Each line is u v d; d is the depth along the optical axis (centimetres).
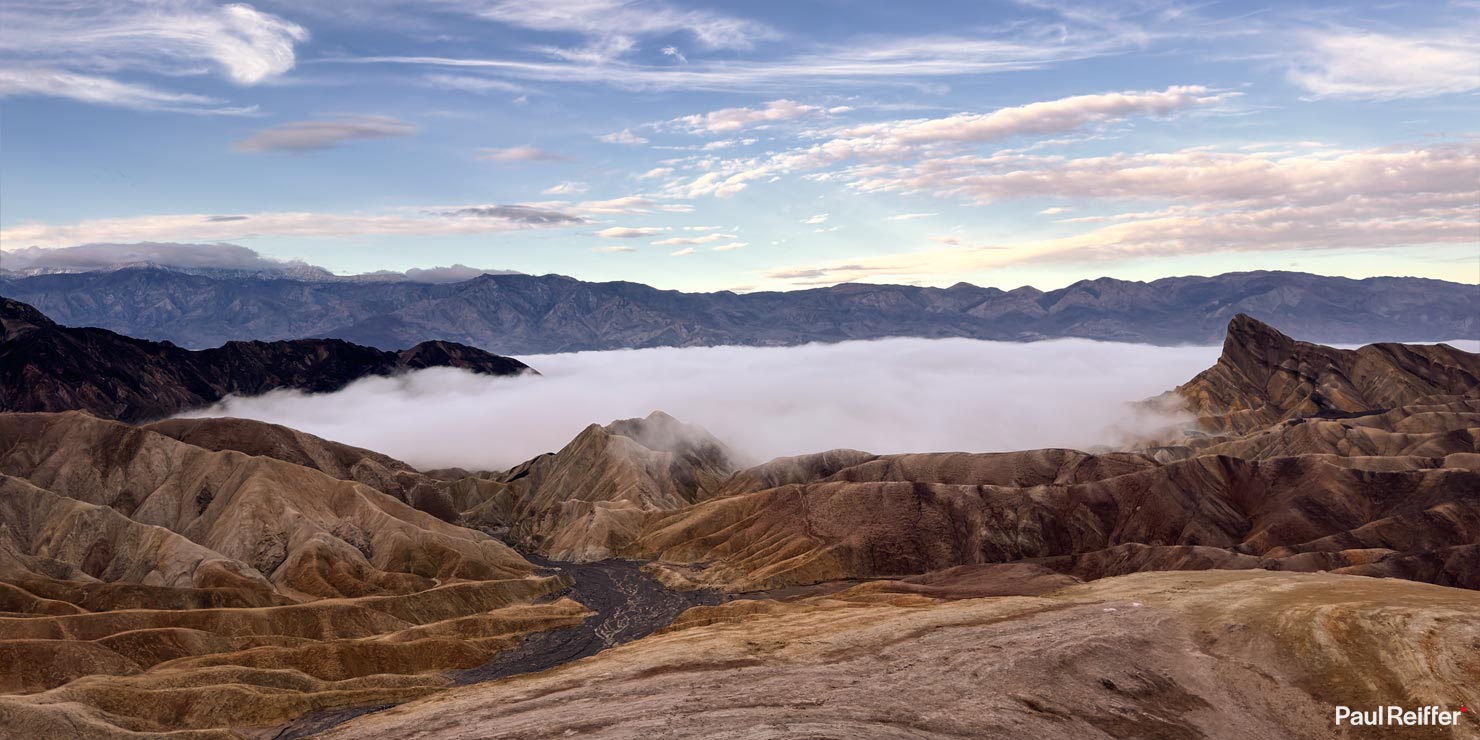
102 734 10825
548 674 10338
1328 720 8212
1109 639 9819
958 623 10950
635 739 7469
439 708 9312
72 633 15662
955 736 7412
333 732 9106
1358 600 10425
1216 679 9044
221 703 12638
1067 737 7625
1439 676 8306
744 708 8188
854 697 8331
